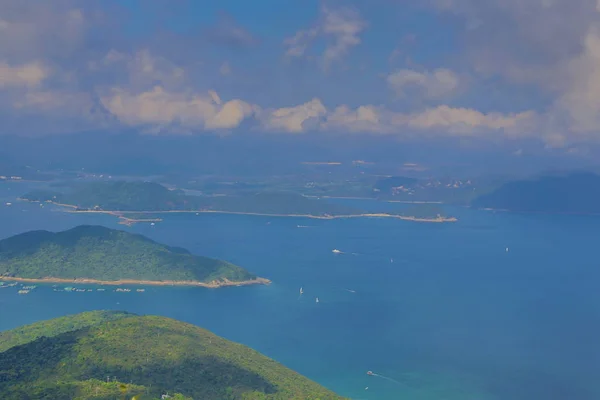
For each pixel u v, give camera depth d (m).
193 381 194.88
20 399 164.12
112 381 182.88
